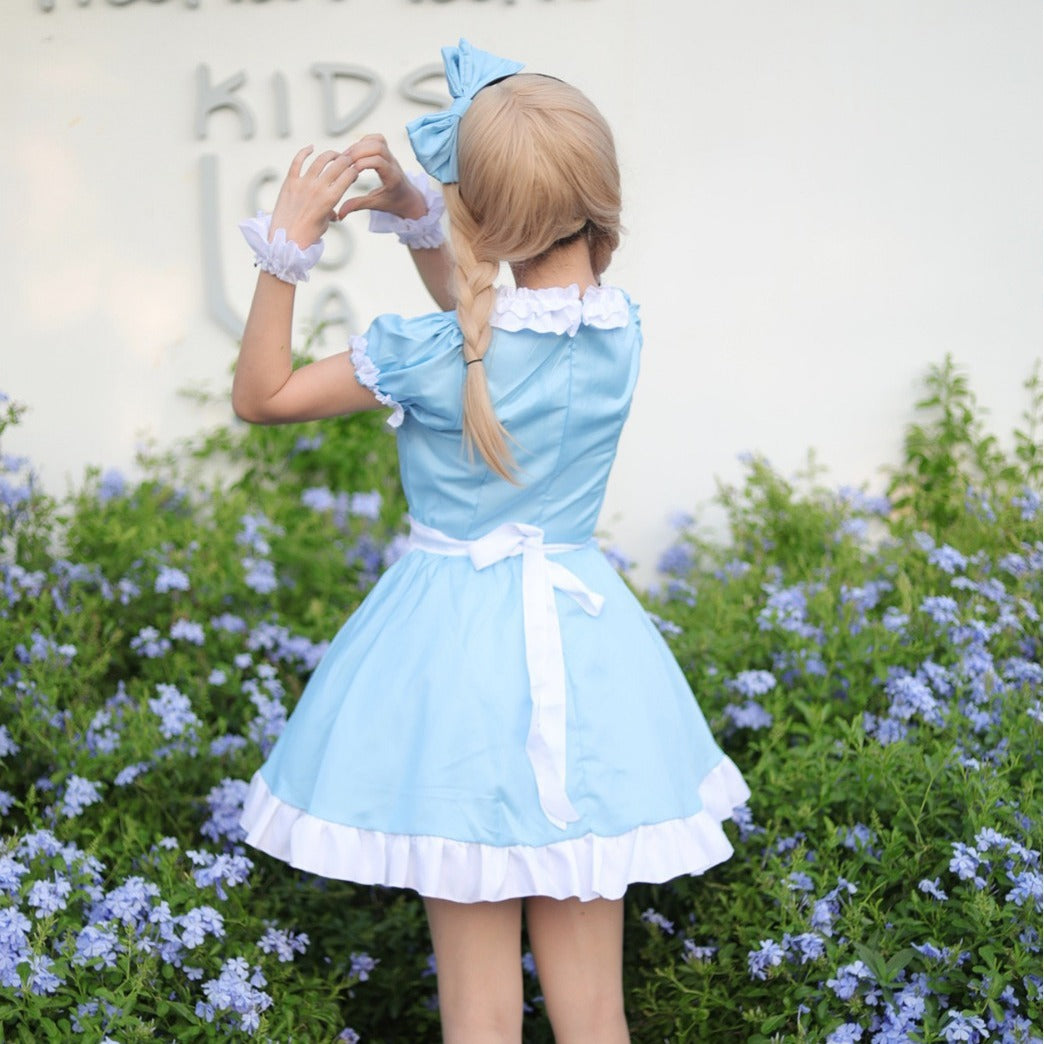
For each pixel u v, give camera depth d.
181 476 3.67
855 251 3.59
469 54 1.92
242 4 3.48
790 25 3.49
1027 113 3.53
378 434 3.66
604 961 1.89
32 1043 1.76
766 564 3.32
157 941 1.94
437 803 1.75
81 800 2.21
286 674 2.94
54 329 3.61
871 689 2.58
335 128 3.51
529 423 1.83
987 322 3.61
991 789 2.11
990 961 1.90
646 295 3.60
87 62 3.51
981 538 3.19
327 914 2.31
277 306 1.82
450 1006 1.86
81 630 2.79
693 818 1.89
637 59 3.50
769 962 1.98
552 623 1.85
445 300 2.27
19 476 3.63
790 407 3.65
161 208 3.56
